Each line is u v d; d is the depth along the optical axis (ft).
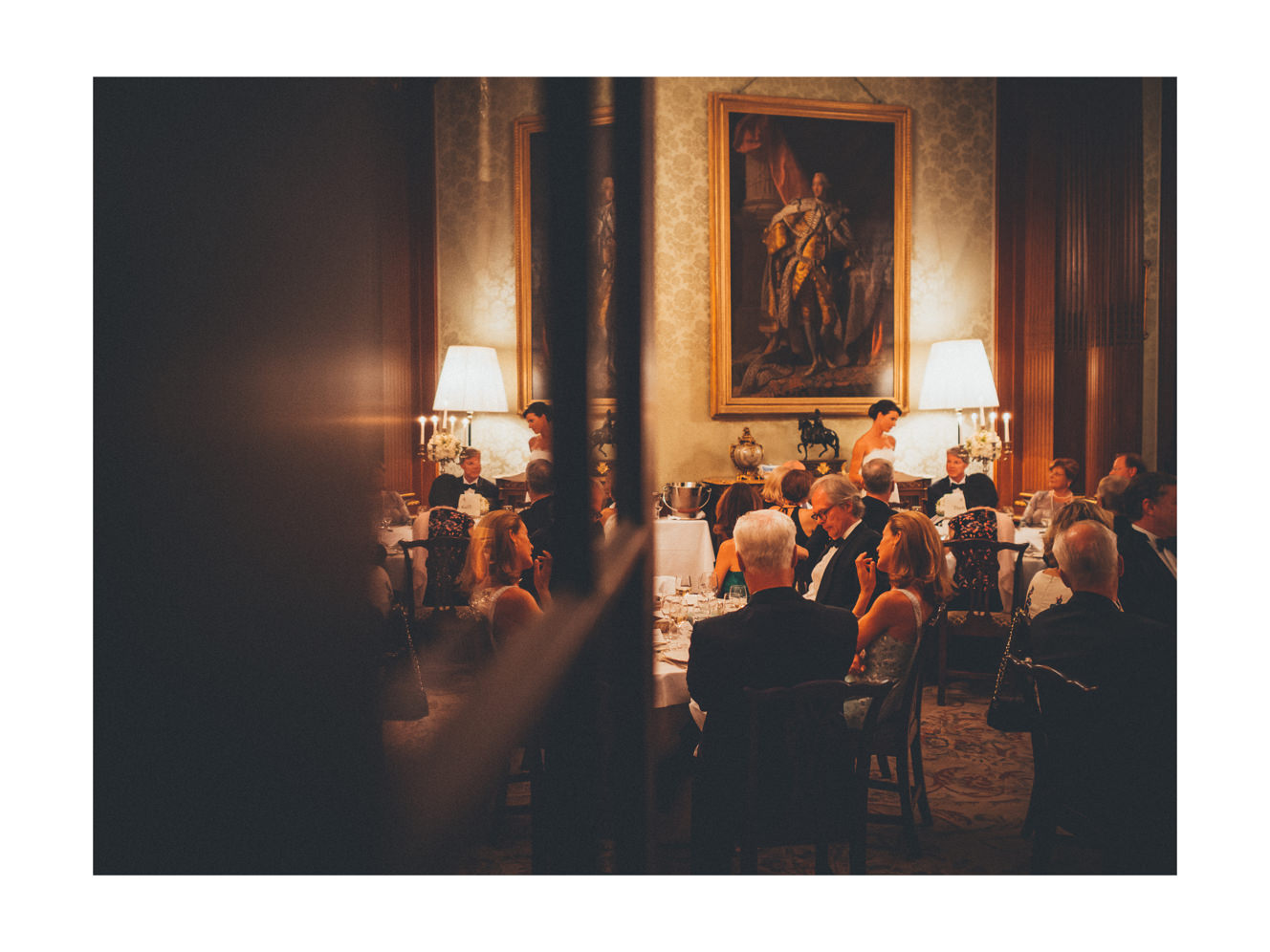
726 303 25.86
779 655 8.65
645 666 2.75
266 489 0.64
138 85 0.54
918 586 10.99
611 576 2.53
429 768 0.87
